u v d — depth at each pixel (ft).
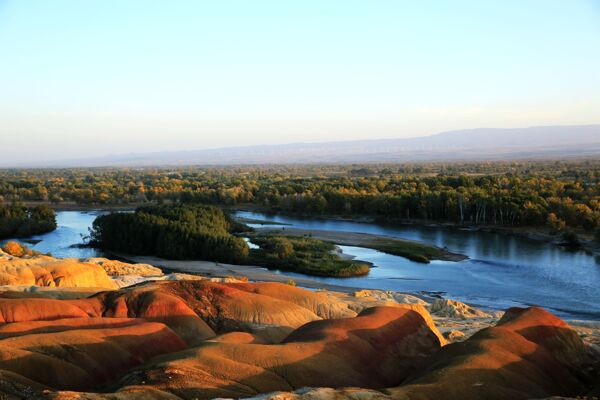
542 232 333.21
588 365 100.83
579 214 328.08
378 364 96.84
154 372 76.59
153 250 298.35
